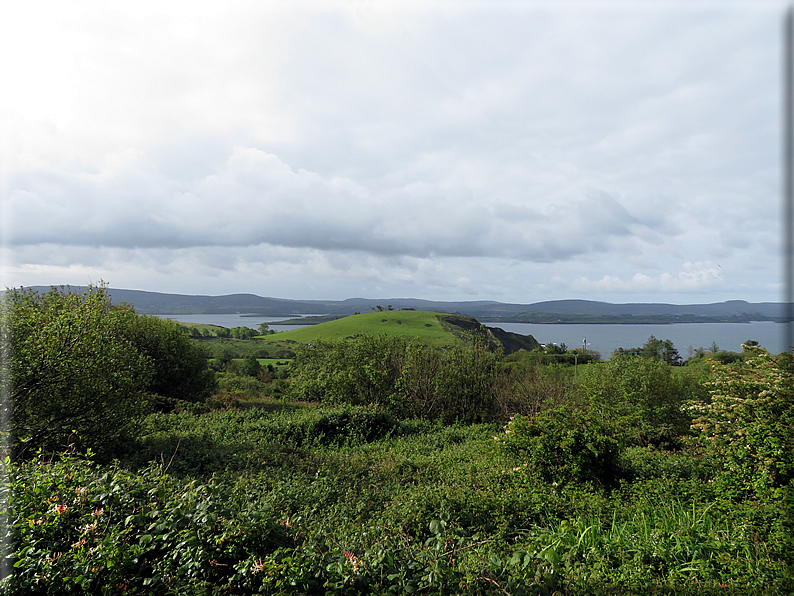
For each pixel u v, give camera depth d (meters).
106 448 8.87
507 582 4.19
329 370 21.11
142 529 4.50
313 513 6.83
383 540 5.45
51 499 4.57
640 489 7.73
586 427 8.75
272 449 10.62
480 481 8.25
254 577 4.10
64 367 8.30
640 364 15.26
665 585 4.45
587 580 4.52
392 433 14.45
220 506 4.89
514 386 19.05
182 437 10.76
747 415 7.17
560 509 6.91
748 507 6.28
